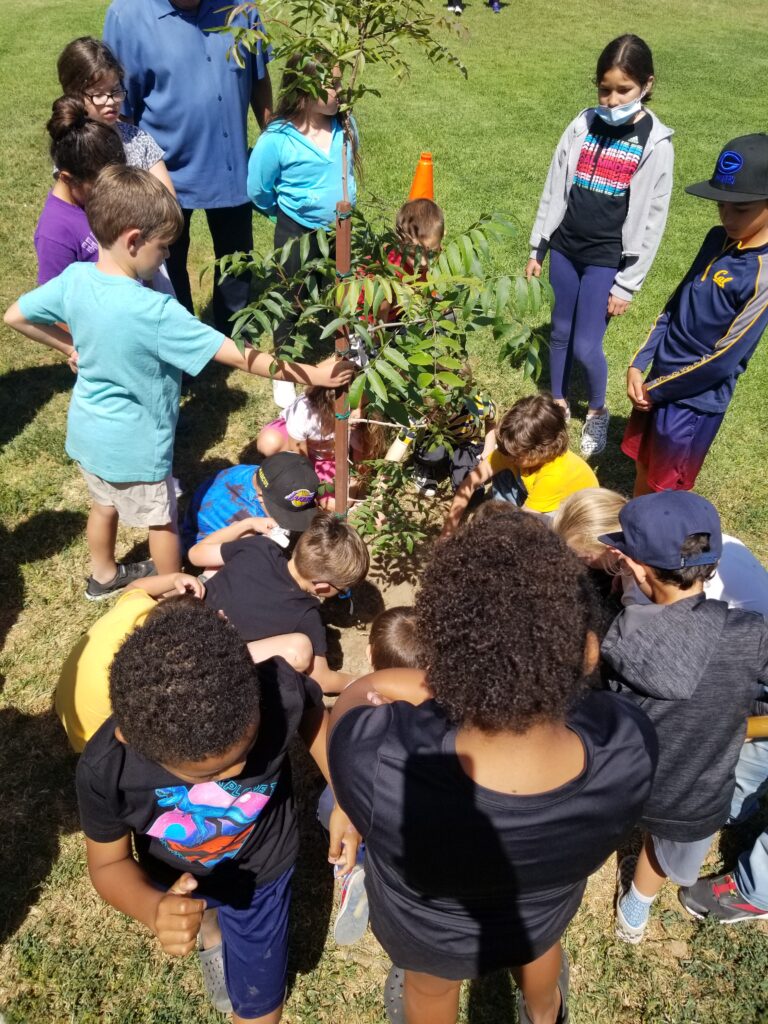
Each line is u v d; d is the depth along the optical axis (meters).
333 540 2.91
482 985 2.58
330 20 2.35
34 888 2.75
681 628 2.07
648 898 2.60
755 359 5.79
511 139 9.48
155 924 1.78
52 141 3.29
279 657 2.07
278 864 2.17
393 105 10.40
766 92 12.16
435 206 3.85
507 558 1.38
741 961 2.67
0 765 3.09
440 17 2.40
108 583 3.69
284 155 4.27
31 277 6.14
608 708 1.58
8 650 3.50
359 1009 2.54
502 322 2.60
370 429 3.79
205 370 5.25
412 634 2.71
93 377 3.02
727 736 2.14
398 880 1.59
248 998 2.26
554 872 1.46
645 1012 2.55
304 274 3.10
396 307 2.86
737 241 3.25
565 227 4.51
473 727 1.39
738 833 3.01
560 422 3.41
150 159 4.05
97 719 2.69
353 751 1.50
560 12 16.12
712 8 17.52
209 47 4.32
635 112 4.12
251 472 3.86
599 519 2.66
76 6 14.60
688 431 3.61
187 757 1.62
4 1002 2.49
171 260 4.80
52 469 4.43
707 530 2.09
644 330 6.04
